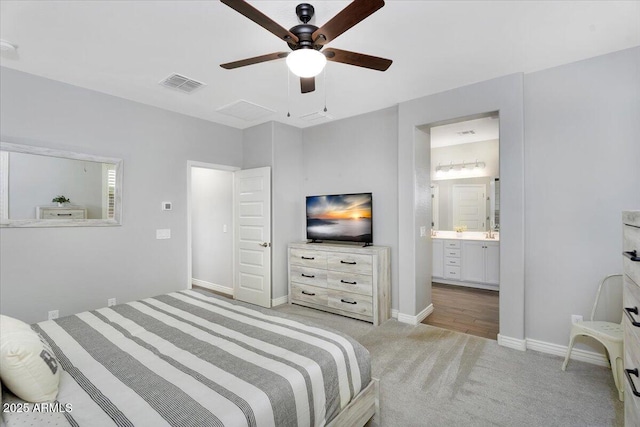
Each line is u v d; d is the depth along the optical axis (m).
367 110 3.89
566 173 2.66
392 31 2.16
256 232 4.34
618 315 2.46
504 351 2.80
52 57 2.50
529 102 2.82
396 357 2.71
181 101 3.50
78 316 2.07
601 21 2.05
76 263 3.05
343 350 1.63
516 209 2.83
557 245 2.71
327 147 4.42
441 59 2.57
